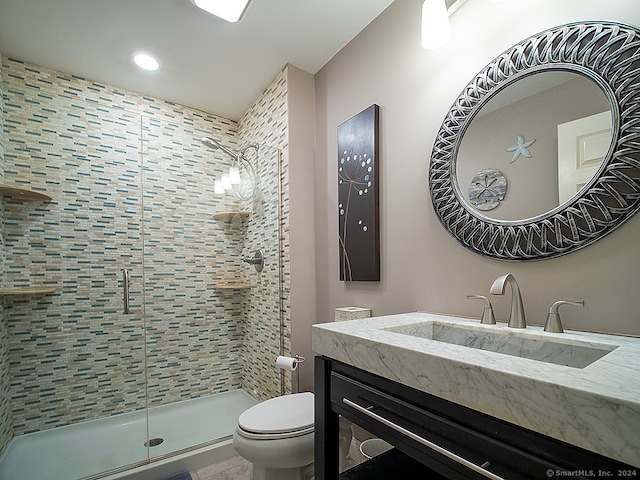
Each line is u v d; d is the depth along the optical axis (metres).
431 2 1.09
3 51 1.78
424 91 1.34
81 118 2.05
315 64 1.97
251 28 1.65
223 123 2.64
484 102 1.11
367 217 1.56
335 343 0.94
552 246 0.92
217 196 2.51
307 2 1.49
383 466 1.01
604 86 0.83
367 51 1.64
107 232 2.09
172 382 2.27
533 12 0.99
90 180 2.06
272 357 2.09
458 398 0.61
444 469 0.64
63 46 1.76
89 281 2.03
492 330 0.95
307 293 1.98
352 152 1.66
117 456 1.64
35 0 1.43
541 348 0.84
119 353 2.10
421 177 1.34
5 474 1.52
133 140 2.22
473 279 1.14
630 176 0.79
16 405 1.78
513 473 0.53
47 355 1.88
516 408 0.52
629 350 0.67
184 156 2.41
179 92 2.26
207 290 2.44
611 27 0.82
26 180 1.85
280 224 2.03
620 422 0.41
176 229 2.34
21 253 1.82
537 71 0.97
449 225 1.20
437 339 1.09
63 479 1.47
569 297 0.90
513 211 1.02
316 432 1.01
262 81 2.14
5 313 1.75
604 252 0.84
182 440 1.78
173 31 1.66
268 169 2.14
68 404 1.93
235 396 2.41
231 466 1.65
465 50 1.19
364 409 0.83
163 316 2.26
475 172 1.13
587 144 0.86
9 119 1.82
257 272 2.29
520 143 1.01
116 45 1.76
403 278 1.41
